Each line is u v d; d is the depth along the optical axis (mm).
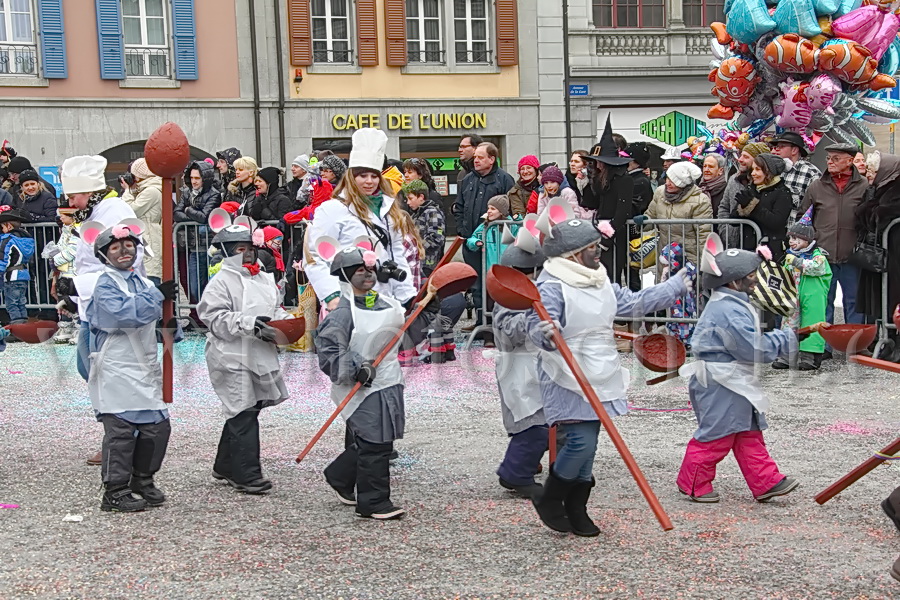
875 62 11000
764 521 4988
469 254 10695
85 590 4195
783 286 7734
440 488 5637
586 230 4891
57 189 20625
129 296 5246
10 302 11750
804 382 8297
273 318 5812
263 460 6297
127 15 21062
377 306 5254
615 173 9641
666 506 5258
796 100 11016
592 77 23031
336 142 22109
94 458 6270
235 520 5113
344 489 5355
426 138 22531
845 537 4727
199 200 11188
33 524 5078
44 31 20359
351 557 4543
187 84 21312
